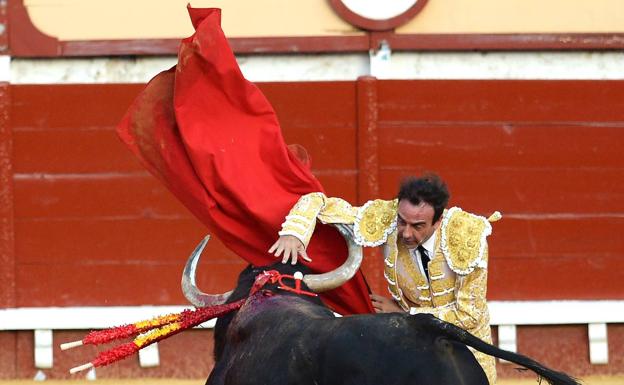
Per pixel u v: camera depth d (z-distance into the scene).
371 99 20.67
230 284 20.80
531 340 20.98
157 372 20.78
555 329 20.98
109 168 20.86
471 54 20.92
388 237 10.77
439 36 20.61
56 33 20.70
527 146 20.95
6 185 20.77
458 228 10.45
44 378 20.86
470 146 20.89
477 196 20.91
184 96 11.65
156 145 11.94
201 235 20.88
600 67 21.02
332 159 20.80
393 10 20.62
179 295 20.86
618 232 21.02
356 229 10.87
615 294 20.97
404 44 20.64
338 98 20.83
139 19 20.72
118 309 20.75
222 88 11.69
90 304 20.89
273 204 11.55
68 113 20.84
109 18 20.70
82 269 20.88
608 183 21.02
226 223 11.74
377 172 20.75
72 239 20.89
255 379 9.30
